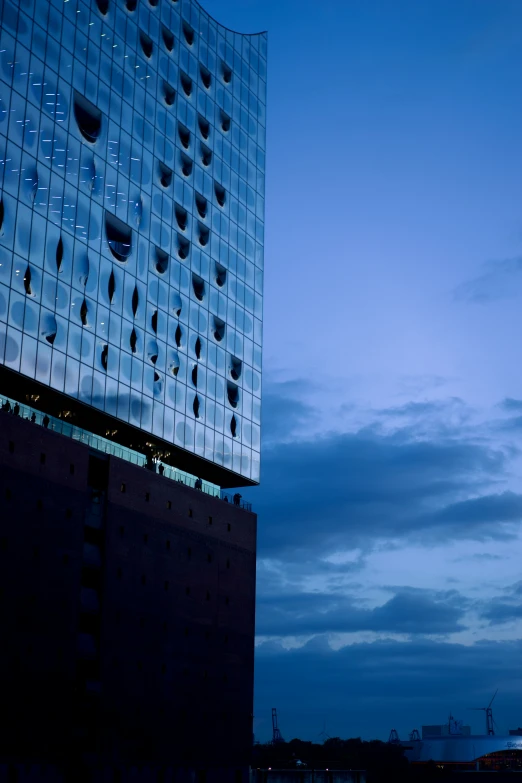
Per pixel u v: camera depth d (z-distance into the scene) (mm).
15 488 57000
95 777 60156
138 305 71812
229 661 76750
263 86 96312
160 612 69250
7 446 56812
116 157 71812
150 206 75062
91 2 71688
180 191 79438
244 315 86188
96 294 67312
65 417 66750
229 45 90938
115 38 74000
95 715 61469
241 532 81250
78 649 61469
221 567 77625
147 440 72312
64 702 58906
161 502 71250
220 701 74875
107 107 71688
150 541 69188
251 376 85750
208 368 79625
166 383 73812
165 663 69000
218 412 80000
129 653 65375
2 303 58531
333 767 188750
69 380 63281
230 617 77750
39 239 62438
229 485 85812
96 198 68750
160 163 77312
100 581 64000
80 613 61969
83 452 63688
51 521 59719
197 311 79312
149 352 72250
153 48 78812
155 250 74938
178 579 71875
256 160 92875
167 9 81562
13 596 55812
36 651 57062
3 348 58031
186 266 78688
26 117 63125
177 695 69875
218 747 73750
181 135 80812
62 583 59938
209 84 86438
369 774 195125
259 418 85875
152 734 66562
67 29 68562
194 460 77250
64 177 65812
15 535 56562
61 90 66875
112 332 68375
